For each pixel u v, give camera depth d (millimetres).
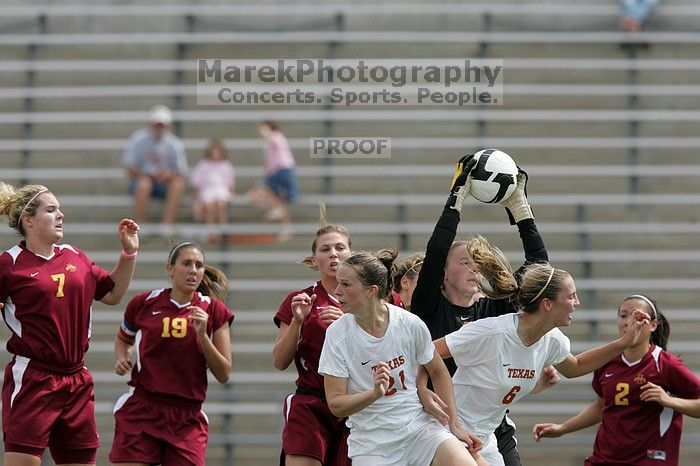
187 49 60438
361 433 22531
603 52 59625
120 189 56844
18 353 26656
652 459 27891
